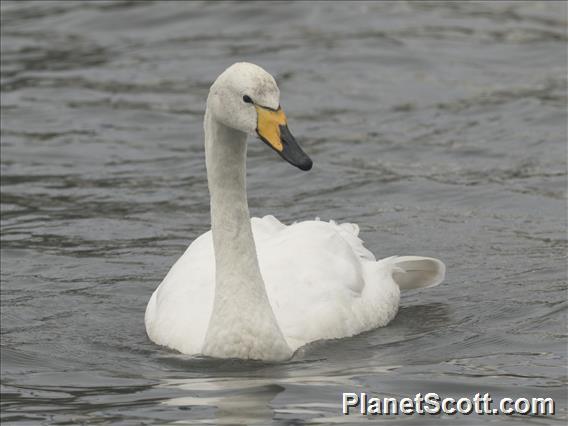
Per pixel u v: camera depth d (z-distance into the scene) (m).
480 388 11.30
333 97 22.05
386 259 14.20
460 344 12.74
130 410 10.88
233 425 10.38
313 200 17.78
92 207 17.62
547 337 12.81
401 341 12.88
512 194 17.69
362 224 16.81
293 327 12.66
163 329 12.88
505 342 12.73
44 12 27.06
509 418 10.55
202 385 11.55
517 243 15.92
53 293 14.68
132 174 18.95
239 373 11.89
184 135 20.61
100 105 21.95
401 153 19.47
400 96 22.06
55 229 16.80
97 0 27.55
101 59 24.33
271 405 10.89
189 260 13.59
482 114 21.02
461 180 18.31
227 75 11.66
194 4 27.03
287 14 26.50
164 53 24.59
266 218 14.38
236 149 12.09
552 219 16.73
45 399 11.32
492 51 24.27
